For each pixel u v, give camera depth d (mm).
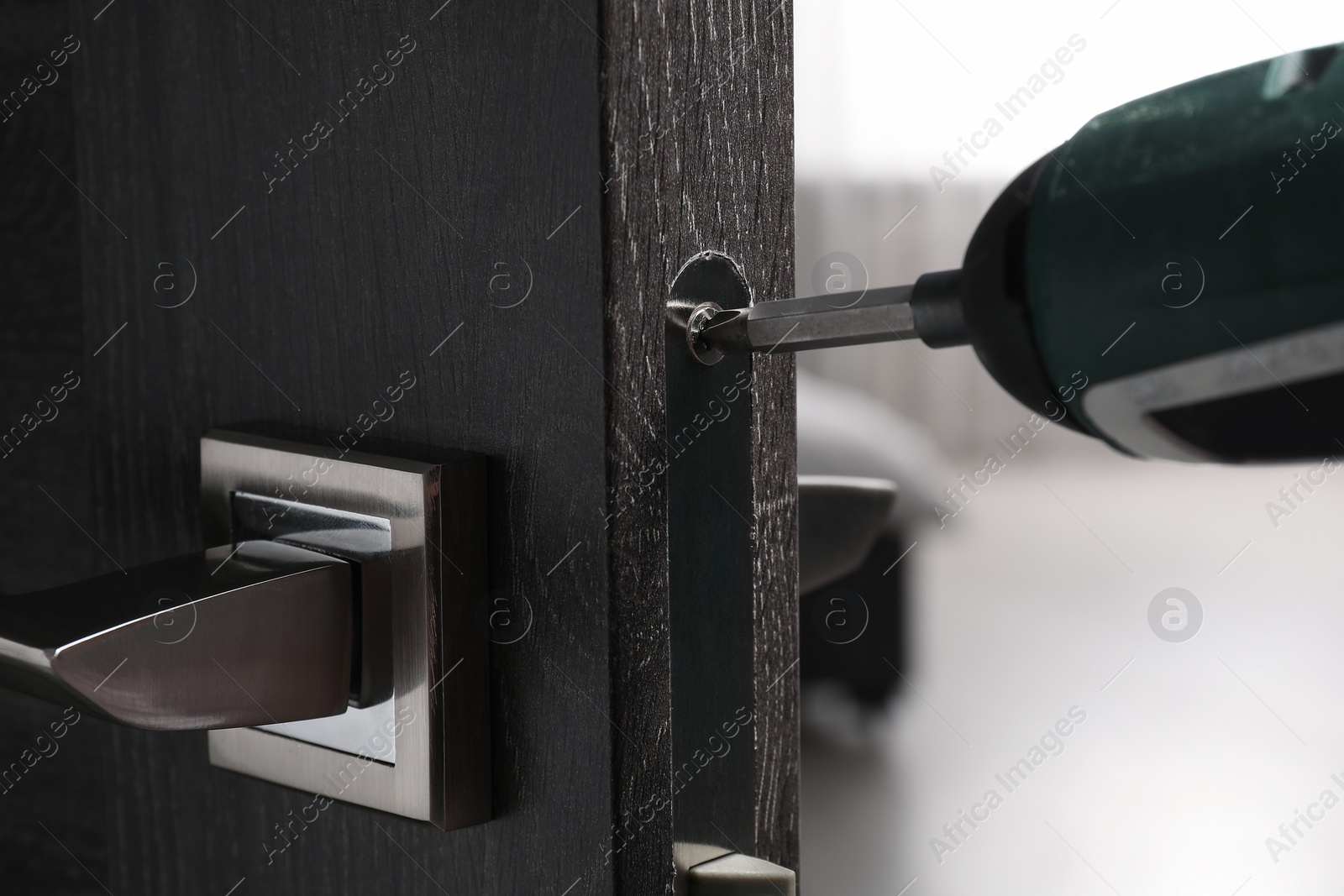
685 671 271
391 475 267
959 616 2369
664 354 260
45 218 365
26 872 423
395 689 272
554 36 246
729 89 270
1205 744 1787
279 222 297
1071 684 2014
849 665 1739
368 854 300
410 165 270
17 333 381
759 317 260
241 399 311
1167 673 2080
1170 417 230
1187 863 1429
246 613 260
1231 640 2225
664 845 268
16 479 388
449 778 268
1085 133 224
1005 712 1893
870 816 1537
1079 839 1487
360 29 274
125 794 358
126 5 320
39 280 371
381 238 278
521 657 269
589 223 246
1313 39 2576
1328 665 2084
